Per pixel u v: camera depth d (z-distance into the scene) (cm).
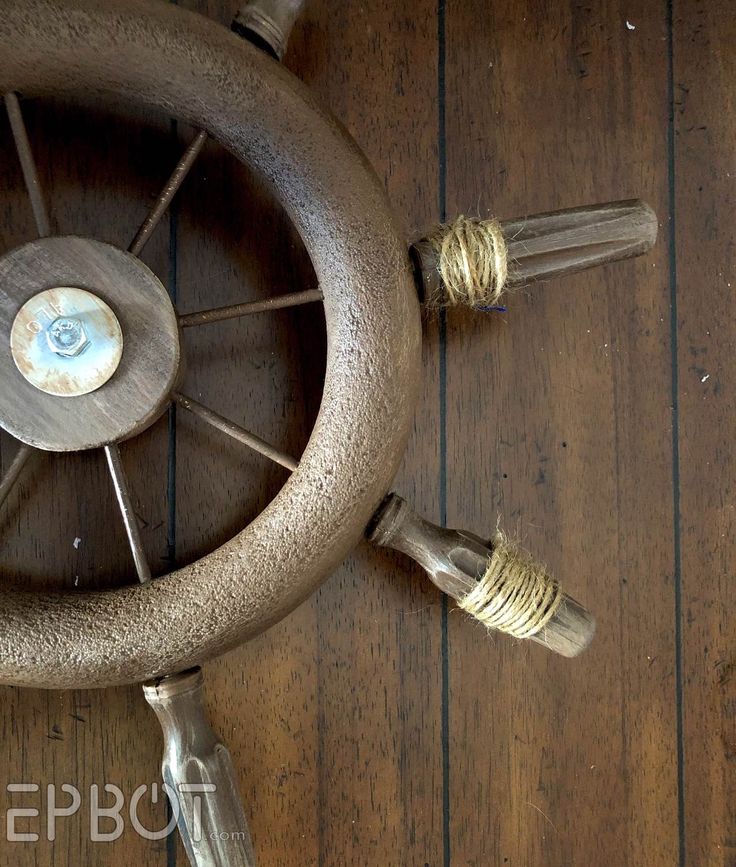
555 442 63
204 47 51
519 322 63
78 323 52
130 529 54
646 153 64
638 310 64
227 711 60
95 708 59
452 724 62
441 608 62
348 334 53
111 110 59
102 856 58
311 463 53
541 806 62
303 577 52
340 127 54
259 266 60
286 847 60
